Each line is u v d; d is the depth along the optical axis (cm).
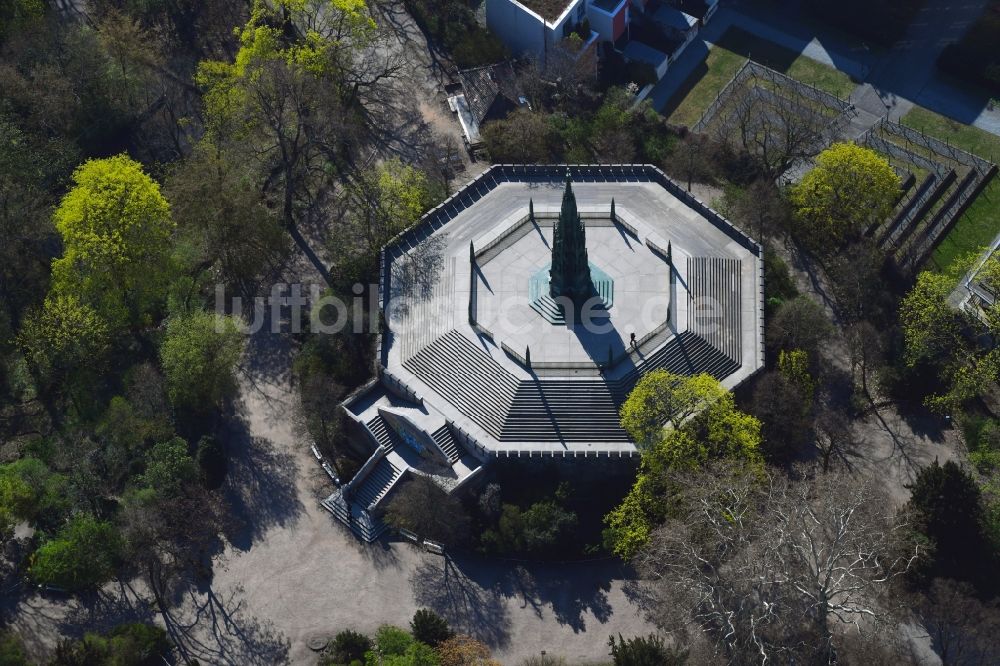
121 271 18025
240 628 16175
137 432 17312
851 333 18438
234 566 16725
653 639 15225
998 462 16500
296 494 17400
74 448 17325
